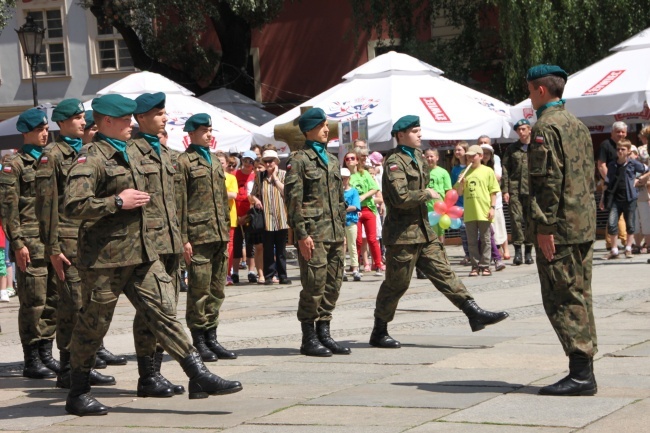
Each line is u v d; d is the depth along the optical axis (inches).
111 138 314.3
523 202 312.8
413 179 419.5
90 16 1560.0
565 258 306.2
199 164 429.1
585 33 1125.1
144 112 335.3
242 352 433.7
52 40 1576.0
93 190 304.3
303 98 1464.1
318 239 413.7
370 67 906.1
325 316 421.4
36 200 361.7
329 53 1450.5
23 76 1583.4
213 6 1310.3
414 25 1284.4
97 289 310.7
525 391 319.6
